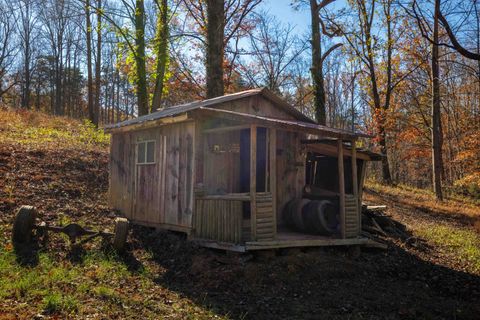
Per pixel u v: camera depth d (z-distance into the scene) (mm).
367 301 6684
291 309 6023
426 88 28031
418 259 10102
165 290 6320
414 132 31672
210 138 9023
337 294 6891
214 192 8930
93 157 14602
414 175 45156
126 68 24844
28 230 7473
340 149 9578
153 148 9906
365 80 31688
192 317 5383
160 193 9523
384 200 19328
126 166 10906
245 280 6918
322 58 18641
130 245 8398
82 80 53500
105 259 7371
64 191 11266
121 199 10938
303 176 11000
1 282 5617
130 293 6008
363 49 26812
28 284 5660
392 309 6414
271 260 7750
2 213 8844
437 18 8367
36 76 49562
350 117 44750
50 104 52469
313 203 9539
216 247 7793
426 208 18984
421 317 6160
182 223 8758
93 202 11242
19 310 4898
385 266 9070
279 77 27656
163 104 32062
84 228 8359
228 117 7535
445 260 10406
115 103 60781
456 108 32594
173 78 26375
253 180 7699
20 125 18984
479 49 8531
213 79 14367
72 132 20156
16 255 6867
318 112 18266
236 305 5980
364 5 25969
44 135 17547
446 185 29734
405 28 25703
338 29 21984
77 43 45781
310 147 10922
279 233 9289
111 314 5164
